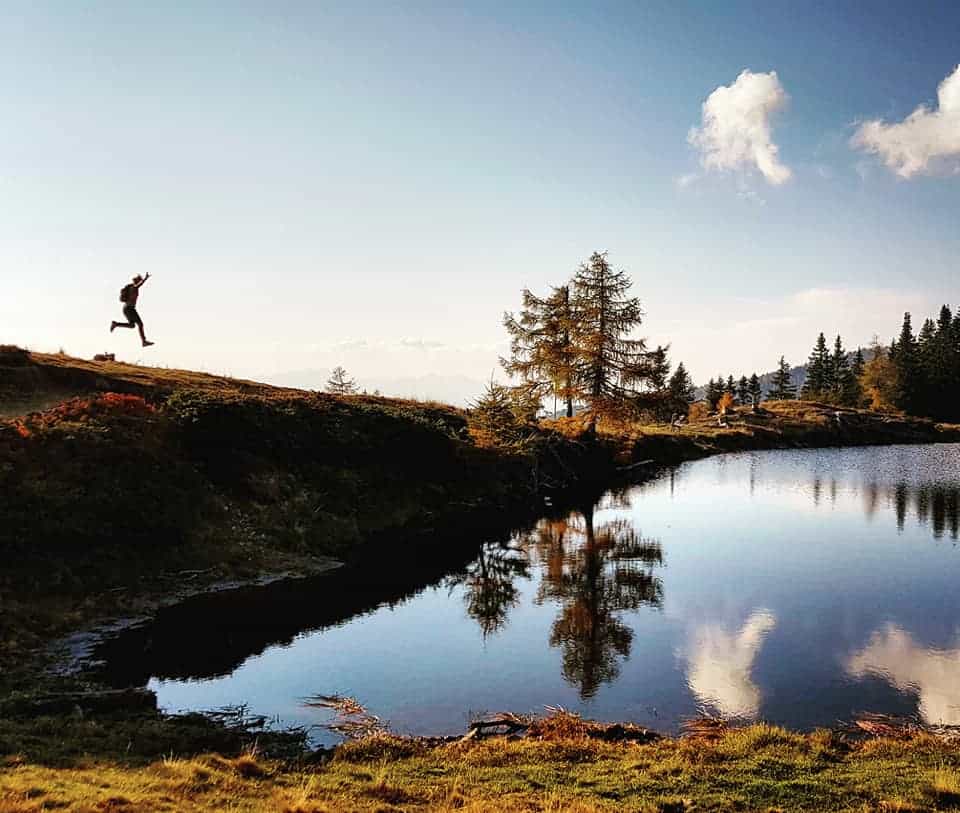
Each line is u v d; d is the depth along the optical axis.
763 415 106.38
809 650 17.73
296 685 15.57
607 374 58.06
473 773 10.89
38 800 7.82
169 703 14.41
